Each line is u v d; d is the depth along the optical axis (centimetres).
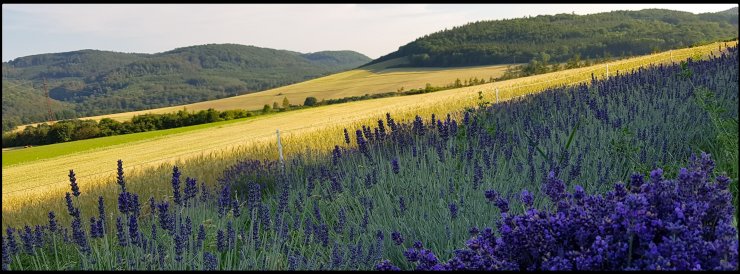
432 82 10344
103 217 548
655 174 318
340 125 2356
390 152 863
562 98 1206
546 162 607
